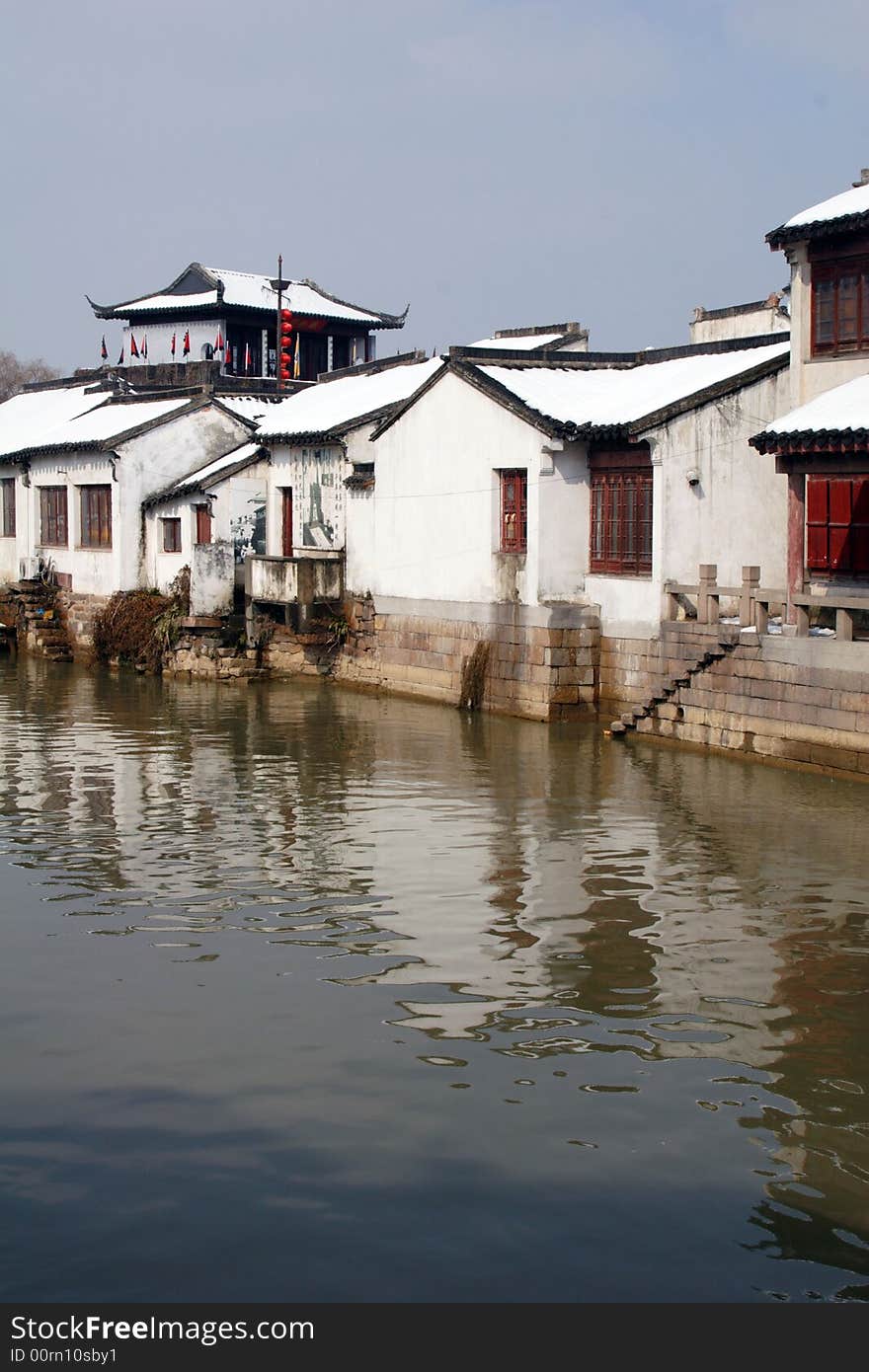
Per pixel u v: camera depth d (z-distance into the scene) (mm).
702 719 27531
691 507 29344
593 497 31391
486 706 33156
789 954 15805
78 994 14523
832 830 21188
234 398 49781
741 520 29906
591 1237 9938
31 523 51188
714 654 26969
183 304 59000
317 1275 9492
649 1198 10445
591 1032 13539
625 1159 11016
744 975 15148
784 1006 14281
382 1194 10453
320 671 39500
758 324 41062
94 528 47250
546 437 30688
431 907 17562
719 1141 11312
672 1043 13297
